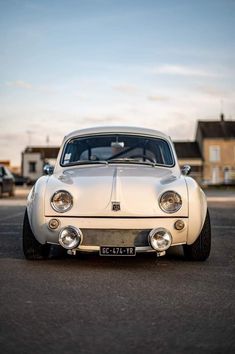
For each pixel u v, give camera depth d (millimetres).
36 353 2137
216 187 35562
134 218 3838
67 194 3922
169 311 2771
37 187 4145
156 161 5117
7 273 3777
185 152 48469
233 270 3965
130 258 4473
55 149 53781
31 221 4031
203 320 2607
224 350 2178
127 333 2396
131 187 3982
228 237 6090
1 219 8414
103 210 3848
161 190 3963
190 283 3475
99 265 4117
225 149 47188
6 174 17828
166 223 3869
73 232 3826
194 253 4273
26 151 53156
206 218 4305
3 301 2967
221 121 48969
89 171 4594
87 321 2582
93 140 5230
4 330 2436
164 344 2250
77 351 2162
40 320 2596
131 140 5234
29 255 4301
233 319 2629
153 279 3594
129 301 2980
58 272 3820
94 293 3170
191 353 2143
